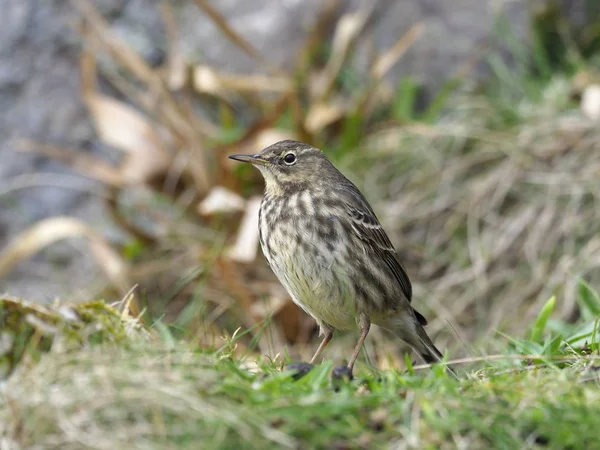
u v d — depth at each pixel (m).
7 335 5.91
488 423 5.38
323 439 5.23
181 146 12.96
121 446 5.05
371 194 12.98
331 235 8.52
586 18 14.93
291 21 15.02
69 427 5.14
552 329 9.30
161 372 5.57
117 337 6.17
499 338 11.22
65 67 14.80
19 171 14.35
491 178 12.76
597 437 5.34
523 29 14.55
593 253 11.75
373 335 11.55
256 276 12.15
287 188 8.88
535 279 11.84
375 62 13.86
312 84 14.27
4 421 5.31
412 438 5.25
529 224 12.33
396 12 14.85
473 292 12.00
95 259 13.40
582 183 12.38
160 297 12.32
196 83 13.36
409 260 12.59
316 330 11.70
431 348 9.36
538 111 13.40
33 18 14.91
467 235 12.49
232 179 12.82
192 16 15.19
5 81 14.71
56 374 5.47
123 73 14.64
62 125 14.58
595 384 6.30
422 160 13.23
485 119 13.55
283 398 5.50
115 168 13.58
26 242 12.08
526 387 6.06
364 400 5.50
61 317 6.08
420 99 14.48
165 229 12.88
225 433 5.16
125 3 15.16
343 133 13.85
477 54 14.48
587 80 13.81
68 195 14.19
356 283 8.62
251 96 14.23
